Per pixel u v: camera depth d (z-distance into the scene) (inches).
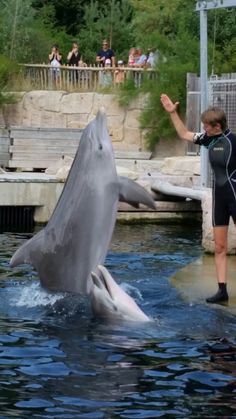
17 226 679.7
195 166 747.4
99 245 322.0
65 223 327.0
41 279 337.4
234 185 330.6
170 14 1328.7
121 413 227.6
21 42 1138.0
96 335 299.0
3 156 909.2
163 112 928.3
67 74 1020.5
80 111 968.3
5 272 414.9
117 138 960.9
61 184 697.6
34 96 976.9
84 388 246.5
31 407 231.0
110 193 319.0
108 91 979.9
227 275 393.7
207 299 345.7
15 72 1012.5
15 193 687.1
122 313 315.3
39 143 913.5
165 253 505.4
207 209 465.4
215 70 961.5
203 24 579.8
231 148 328.2
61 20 1509.6
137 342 291.4
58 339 294.8
